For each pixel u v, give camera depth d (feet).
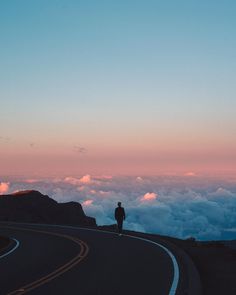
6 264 56.54
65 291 38.24
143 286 40.04
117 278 44.39
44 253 68.03
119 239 88.63
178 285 40.32
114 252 66.85
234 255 62.80
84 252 67.26
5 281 43.83
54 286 40.65
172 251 67.21
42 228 121.80
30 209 176.04
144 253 65.10
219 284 40.78
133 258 59.62
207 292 37.19
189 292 36.37
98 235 98.53
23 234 104.53
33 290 38.91
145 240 86.12
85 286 40.40
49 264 55.52
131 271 48.67
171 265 52.80
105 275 46.26
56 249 73.20
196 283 40.29
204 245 78.79
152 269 49.90
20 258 62.69
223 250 69.26
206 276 45.27
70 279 44.19
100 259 59.00
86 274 47.03
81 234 101.50
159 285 40.42
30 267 53.31
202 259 58.80
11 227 126.41
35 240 89.61
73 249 72.18
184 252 65.51
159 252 66.13
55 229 117.80
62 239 90.33
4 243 86.89
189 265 51.67
